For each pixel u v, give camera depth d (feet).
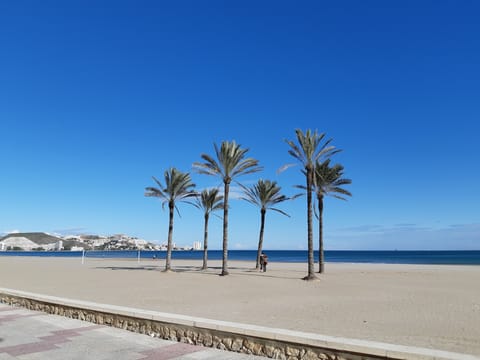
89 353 22.44
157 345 24.40
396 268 141.08
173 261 215.31
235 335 23.15
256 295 55.16
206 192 129.39
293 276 95.04
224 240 96.84
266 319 35.29
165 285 69.41
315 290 62.54
